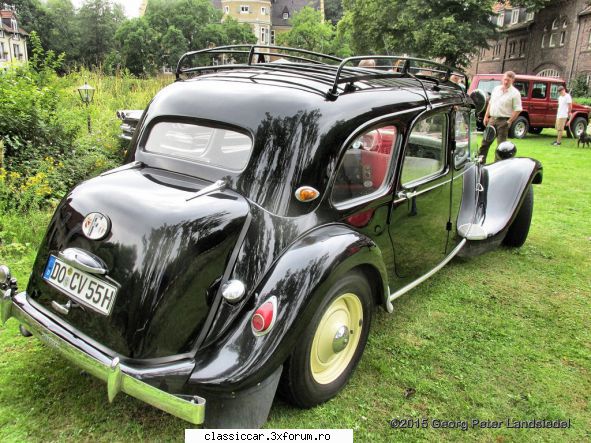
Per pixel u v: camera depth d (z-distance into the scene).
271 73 3.19
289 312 2.23
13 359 2.91
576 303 4.20
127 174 2.70
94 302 2.23
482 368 3.21
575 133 16.92
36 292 2.50
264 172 2.49
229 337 2.21
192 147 2.79
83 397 2.63
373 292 2.98
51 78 9.12
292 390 2.48
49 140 6.54
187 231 2.18
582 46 40.41
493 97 9.00
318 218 2.55
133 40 68.00
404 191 3.20
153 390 2.03
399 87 3.27
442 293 4.25
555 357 3.40
